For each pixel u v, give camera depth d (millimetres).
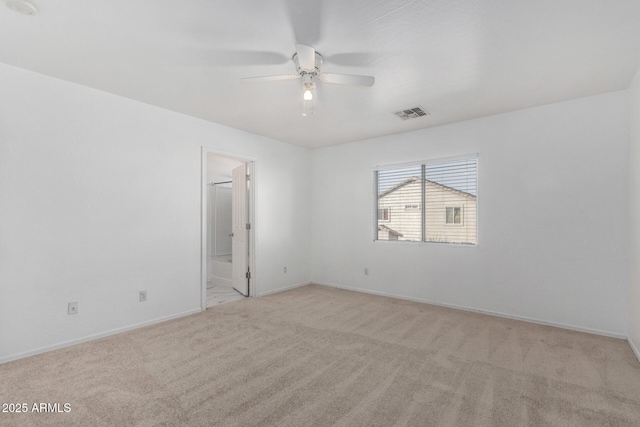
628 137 2904
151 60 2408
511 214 3525
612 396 1990
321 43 2168
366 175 4770
